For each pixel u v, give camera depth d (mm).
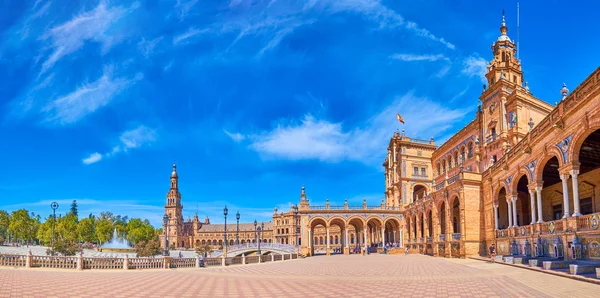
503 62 55031
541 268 24906
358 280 23516
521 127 49281
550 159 31844
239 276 26906
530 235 32906
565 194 27266
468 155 61969
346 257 59969
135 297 15789
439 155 74062
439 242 52656
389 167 88062
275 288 19672
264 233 198750
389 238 83500
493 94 54094
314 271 31672
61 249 61219
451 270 29188
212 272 30859
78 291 17125
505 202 45000
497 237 41156
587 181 34469
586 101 24359
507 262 31969
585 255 25234
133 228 157125
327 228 75125
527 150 33031
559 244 28234
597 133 25969
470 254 44938
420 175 82812
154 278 24672
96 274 27266
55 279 22234
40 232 138500
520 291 16875
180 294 17062
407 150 82875
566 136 26891
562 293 15844
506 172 38750
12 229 136625
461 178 46156
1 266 31625
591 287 17109
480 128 57625
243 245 83438
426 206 59938
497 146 52250
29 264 31188
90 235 135125
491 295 16031
